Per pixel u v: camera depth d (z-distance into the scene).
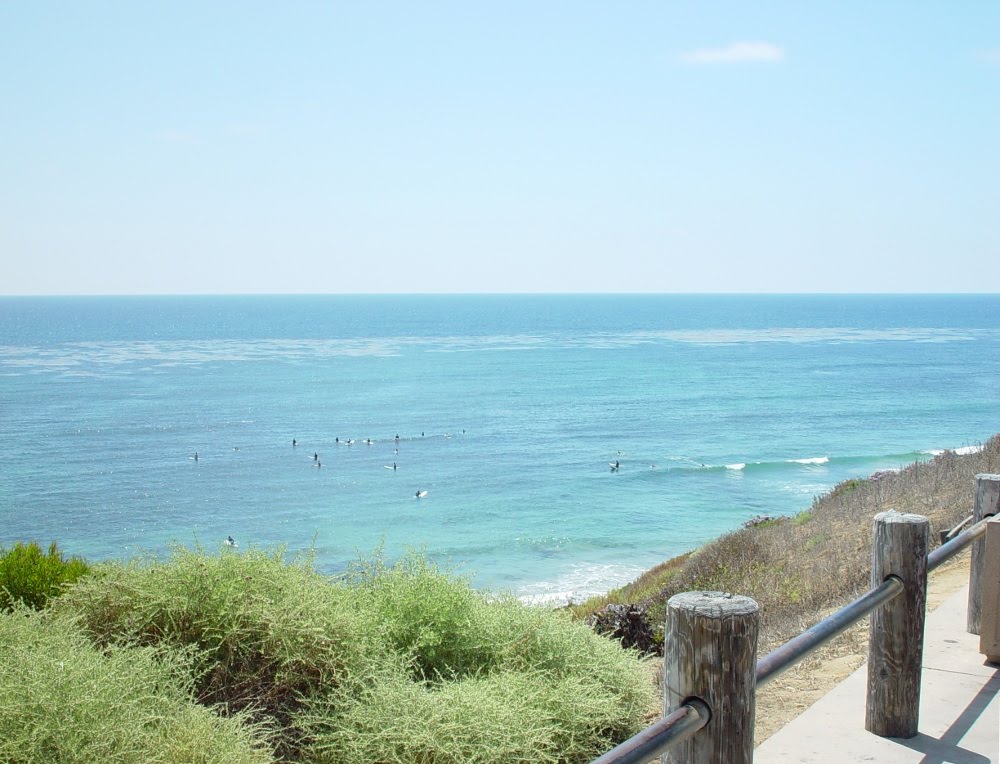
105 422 79.06
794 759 3.70
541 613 6.10
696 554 18.58
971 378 110.75
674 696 2.29
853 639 6.45
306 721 4.82
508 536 37.66
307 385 109.69
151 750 4.07
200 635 5.34
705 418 78.19
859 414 79.00
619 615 10.47
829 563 12.50
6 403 92.31
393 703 4.76
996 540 4.78
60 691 4.04
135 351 170.00
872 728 3.95
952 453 19.84
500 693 5.08
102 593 5.54
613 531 38.12
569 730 5.08
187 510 44.91
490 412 84.69
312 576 5.96
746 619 2.23
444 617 5.75
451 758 4.49
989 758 3.70
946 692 4.46
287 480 52.47
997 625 4.79
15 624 5.22
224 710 4.83
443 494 47.47
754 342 191.50
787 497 44.69
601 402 91.44
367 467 56.50
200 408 88.31
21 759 3.79
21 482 52.94
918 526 3.87
